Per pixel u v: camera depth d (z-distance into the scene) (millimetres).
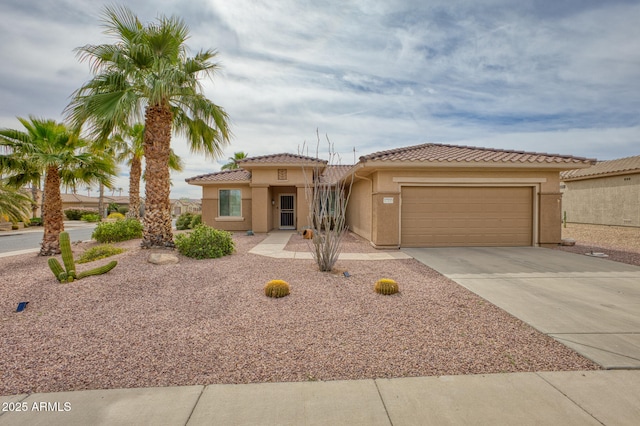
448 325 5055
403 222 12945
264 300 6176
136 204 21906
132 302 6000
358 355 4125
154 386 3455
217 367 3844
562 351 4203
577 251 12062
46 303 5871
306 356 4102
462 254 11406
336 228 8672
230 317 5367
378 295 6504
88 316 5359
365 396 3277
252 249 12609
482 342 4473
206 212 20125
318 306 5879
